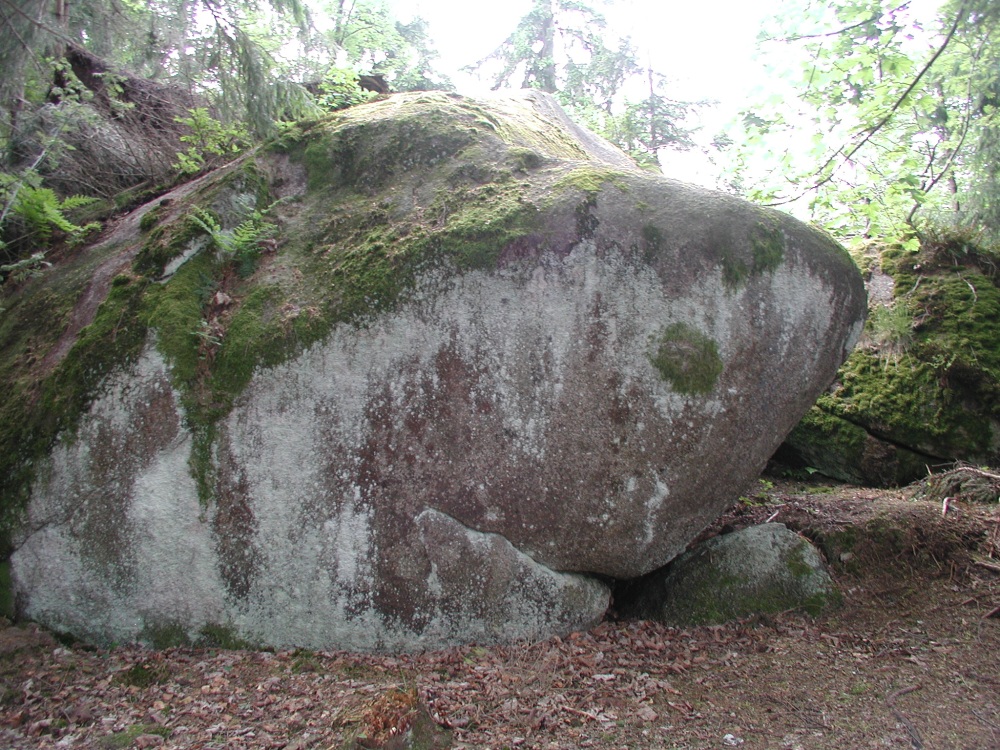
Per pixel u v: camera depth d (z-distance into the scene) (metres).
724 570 4.11
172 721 2.96
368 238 4.06
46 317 4.22
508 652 3.64
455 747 2.81
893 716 2.98
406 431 3.72
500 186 4.12
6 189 4.67
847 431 6.59
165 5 6.16
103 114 6.11
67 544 3.60
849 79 5.59
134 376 3.71
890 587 4.16
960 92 7.49
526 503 3.77
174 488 3.63
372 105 5.07
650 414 3.78
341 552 3.66
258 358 3.74
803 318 3.85
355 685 3.27
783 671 3.43
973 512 4.76
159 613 3.60
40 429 3.69
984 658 3.40
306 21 6.09
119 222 4.86
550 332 3.75
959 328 6.53
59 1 5.43
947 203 8.66
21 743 2.76
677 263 3.74
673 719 3.04
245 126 5.41
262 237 4.19
